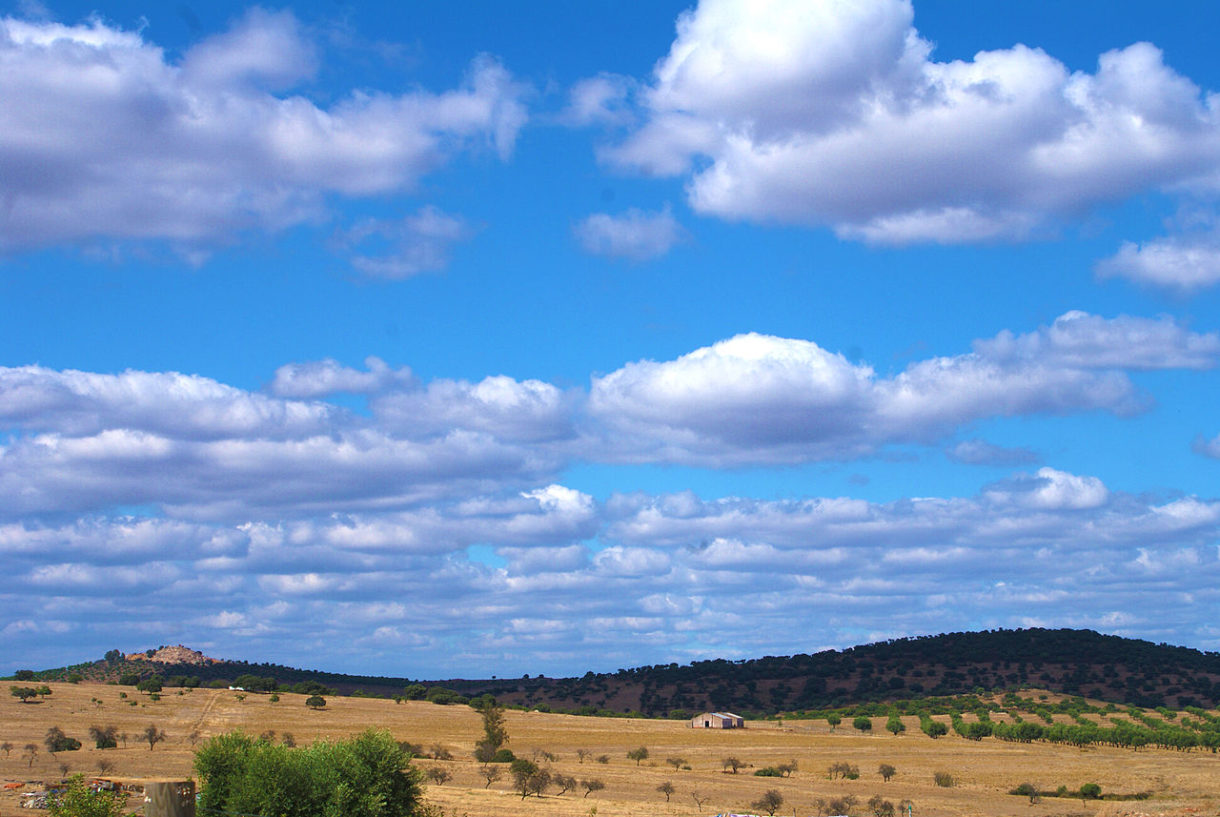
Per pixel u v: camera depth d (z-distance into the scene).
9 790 69.38
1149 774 147.25
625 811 86.38
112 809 25.16
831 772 145.25
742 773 148.00
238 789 32.34
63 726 162.00
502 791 107.44
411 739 175.38
